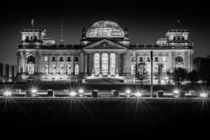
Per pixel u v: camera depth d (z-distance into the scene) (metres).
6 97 110.94
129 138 70.12
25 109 95.88
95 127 78.94
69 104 100.25
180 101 104.81
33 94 126.00
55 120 85.69
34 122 83.31
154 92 159.25
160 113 92.69
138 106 98.75
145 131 75.56
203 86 182.00
